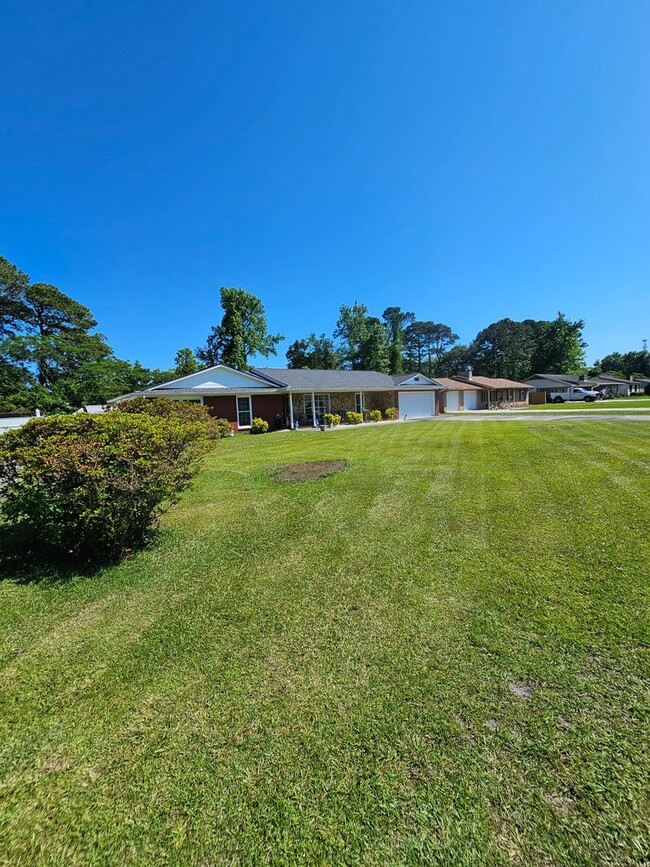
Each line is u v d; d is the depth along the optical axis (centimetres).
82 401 2595
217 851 127
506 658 213
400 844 126
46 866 126
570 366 5041
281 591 307
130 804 145
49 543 366
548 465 682
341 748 163
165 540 431
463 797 140
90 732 180
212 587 320
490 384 3466
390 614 265
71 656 239
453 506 489
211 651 237
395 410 2512
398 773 150
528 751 157
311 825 134
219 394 1834
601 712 174
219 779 152
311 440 1359
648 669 198
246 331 3441
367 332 4469
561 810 134
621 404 2675
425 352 6197
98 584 334
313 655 227
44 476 333
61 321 3222
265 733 173
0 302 2842
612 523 396
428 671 207
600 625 236
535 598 271
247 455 1051
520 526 407
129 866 124
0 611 295
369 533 418
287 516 495
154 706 194
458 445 995
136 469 364
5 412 2341
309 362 4575
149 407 952
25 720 189
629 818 130
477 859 121
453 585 297
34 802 147
